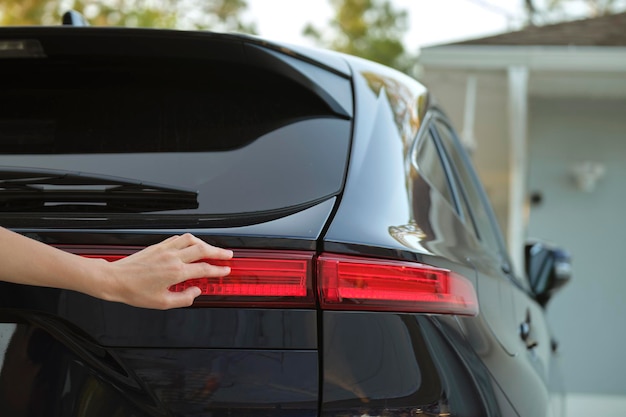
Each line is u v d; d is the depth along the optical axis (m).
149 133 1.82
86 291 1.33
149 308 1.41
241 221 1.52
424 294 1.51
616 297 8.78
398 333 1.48
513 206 7.82
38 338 1.43
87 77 1.94
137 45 1.87
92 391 1.42
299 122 1.82
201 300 1.43
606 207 8.80
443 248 1.71
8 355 1.43
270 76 1.88
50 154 1.79
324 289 1.46
